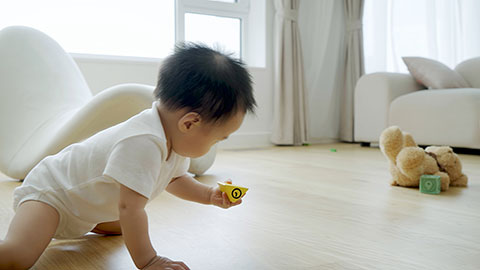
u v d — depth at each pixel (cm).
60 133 175
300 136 406
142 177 77
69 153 89
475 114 312
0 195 165
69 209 86
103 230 105
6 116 196
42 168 89
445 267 85
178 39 373
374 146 384
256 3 411
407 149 177
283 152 338
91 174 84
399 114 356
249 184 186
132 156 77
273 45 408
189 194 102
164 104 82
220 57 83
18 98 198
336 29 441
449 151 185
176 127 82
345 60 439
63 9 330
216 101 79
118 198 85
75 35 335
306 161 274
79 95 209
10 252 77
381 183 190
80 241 102
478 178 208
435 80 351
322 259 89
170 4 370
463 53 451
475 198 158
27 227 80
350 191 170
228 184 95
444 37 447
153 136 79
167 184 93
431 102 336
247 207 140
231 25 411
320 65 428
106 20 345
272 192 167
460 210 138
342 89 444
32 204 84
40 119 195
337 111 448
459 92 324
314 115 434
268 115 410
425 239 104
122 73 330
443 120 329
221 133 83
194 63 80
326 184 187
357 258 90
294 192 167
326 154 320
